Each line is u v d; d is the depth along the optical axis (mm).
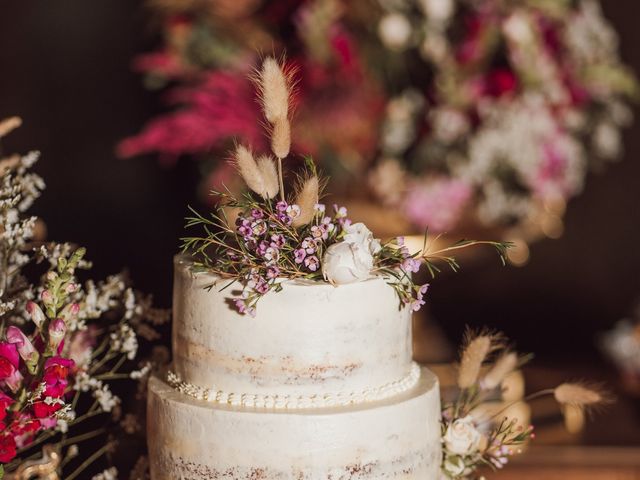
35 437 1803
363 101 2826
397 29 2826
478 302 4469
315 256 1383
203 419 1362
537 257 4441
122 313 1719
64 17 4320
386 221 2816
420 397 1418
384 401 1396
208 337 1408
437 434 1475
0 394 1316
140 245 4453
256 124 2600
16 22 4301
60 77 4352
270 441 1335
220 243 1416
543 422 2617
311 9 2818
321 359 1375
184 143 2670
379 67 2914
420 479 1429
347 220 1416
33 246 1661
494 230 2959
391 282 1413
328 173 2770
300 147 2660
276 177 1401
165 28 3088
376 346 1409
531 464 2471
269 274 1339
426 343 3119
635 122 4324
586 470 2469
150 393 1468
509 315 4469
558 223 3104
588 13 3070
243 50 2916
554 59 2945
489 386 1592
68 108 4371
